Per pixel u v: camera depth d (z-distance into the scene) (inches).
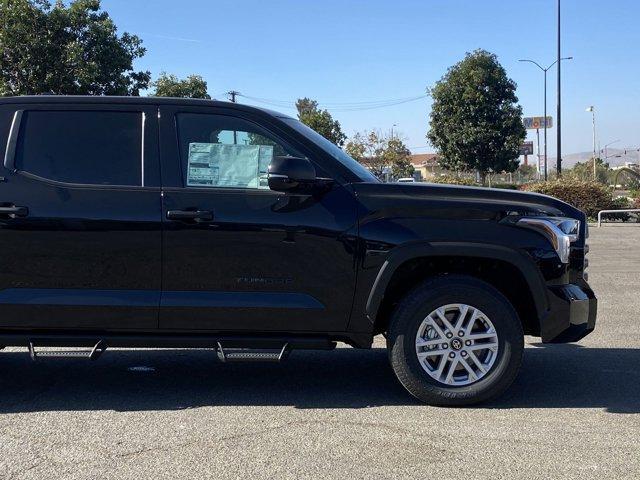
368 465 137.4
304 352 244.1
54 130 177.3
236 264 170.6
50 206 169.8
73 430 158.2
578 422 163.9
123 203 170.7
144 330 172.6
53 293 170.2
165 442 150.4
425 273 180.7
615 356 233.3
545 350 242.7
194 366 221.5
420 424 162.1
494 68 1423.5
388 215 171.9
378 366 222.4
